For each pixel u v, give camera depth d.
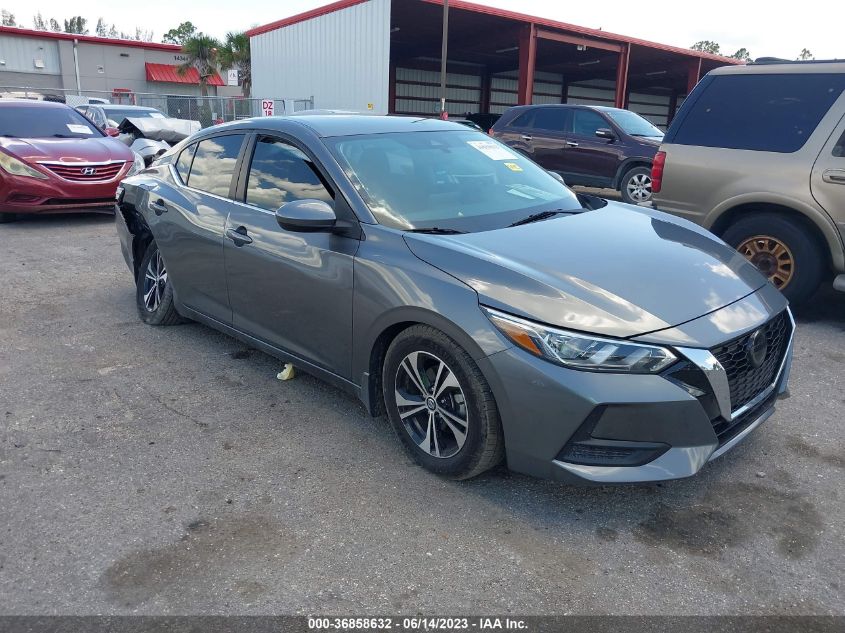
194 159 4.62
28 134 9.63
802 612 2.33
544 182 4.20
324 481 3.12
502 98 36.25
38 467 3.22
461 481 3.11
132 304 5.77
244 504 2.94
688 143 5.78
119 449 3.40
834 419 3.73
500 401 2.74
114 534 2.73
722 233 5.74
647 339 2.60
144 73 41.62
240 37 40.06
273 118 4.16
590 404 2.55
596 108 12.34
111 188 9.30
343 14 23.20
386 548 2.66
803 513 2.88
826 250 5.21
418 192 3.59
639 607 2.35
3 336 4.97
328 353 3.54
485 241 3.18
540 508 2.92
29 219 9.86
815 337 5.06
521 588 2.44
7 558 2.59
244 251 3.91
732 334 2.75
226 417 3.75
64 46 38.94
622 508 2.92
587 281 2.84
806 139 5.18
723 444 2.81
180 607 2.35
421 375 3.08
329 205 3.50
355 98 23.44
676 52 29.44
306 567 2.55
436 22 24.80
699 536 2.73
